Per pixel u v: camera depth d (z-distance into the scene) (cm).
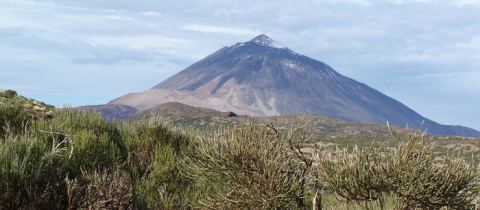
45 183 521
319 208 621
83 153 653
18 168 505
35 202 500
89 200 545
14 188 494
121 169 717
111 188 578
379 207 590
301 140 646
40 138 629
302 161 641
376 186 571
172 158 767
